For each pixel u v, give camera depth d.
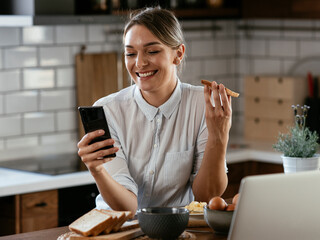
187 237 1.87
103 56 4.31
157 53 2.16
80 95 4.23
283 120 4.46
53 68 4.13
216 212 1.89
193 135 2.36
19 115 4.00
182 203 2.40
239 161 4.11
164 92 2.29
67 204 3.44
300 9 4.22
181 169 2.35
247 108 4.70
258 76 4.61
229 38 5.02
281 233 1.67
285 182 1.64
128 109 2.36
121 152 2.32
